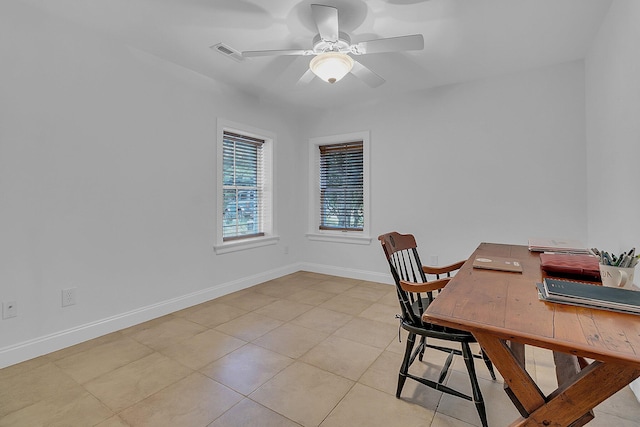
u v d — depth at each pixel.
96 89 2.37
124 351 2.15
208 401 1.62
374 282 3.88
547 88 2.93
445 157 3.42
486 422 1.40
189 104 3.02
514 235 3.10
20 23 2.00
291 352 2.13
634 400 1.61
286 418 1.50
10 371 1.90
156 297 2.78
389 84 3.36
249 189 3.81
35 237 2.08
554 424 0.93
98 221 2.39
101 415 1.52
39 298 2.10
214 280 3.29
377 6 2.02
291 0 1.98
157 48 2.60
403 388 1.73
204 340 2.32
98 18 2.18
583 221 2.81
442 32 2.33
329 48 2.19
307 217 4.43
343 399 1.64
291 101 3.92
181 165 2.96
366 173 3.91
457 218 3.38
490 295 1.09
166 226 2.85
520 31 2.33
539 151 2.98
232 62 2.85
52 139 2.15
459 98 3.33
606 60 2.17
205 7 2.05
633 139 1.70
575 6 2.04
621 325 0.84
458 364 1.98
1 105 1.93
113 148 2.47
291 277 4.12
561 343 0.75
